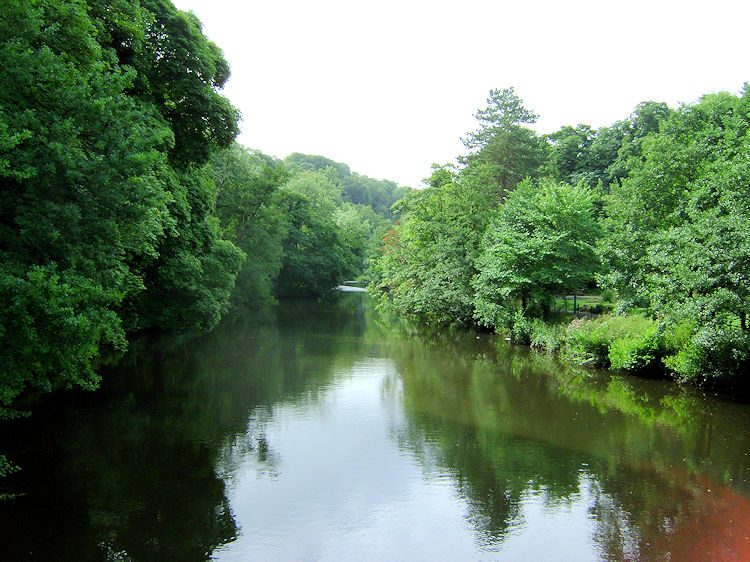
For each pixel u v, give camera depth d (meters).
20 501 8.84
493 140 43.12
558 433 12.46
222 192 39.94
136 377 17.94
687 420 13.32
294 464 10.61
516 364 20.83
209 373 18.83
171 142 14.93
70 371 9.48
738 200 14.41
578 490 9.48
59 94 8.51
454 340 27.47
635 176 22.28
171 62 17.62
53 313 7.51
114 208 8.84
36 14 8.56
